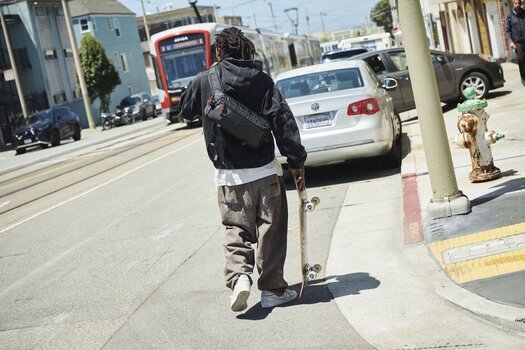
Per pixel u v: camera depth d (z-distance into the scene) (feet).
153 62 88.22
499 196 22.07
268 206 16.42
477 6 102.37
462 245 18.61
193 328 16.72
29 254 28.07
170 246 25.48
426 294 16.30
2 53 164.96
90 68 175.83
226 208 16.51
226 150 16.16
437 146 20.97
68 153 83.66
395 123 36.06
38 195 46.68
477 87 50.52
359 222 24.17
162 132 87.04
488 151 24.91
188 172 44.21
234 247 16.40
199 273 21.36
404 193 26.55
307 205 16.55
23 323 19.31
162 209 32.94
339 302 16.83
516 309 14.15
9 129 158.61
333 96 31.32
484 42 103.50
